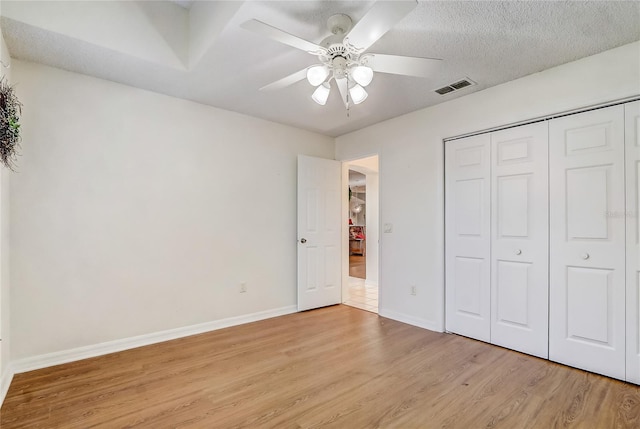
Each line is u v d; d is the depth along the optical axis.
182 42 2.55
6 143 1.83
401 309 3.57
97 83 2.66
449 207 3.20
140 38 2.36
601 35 2.04
